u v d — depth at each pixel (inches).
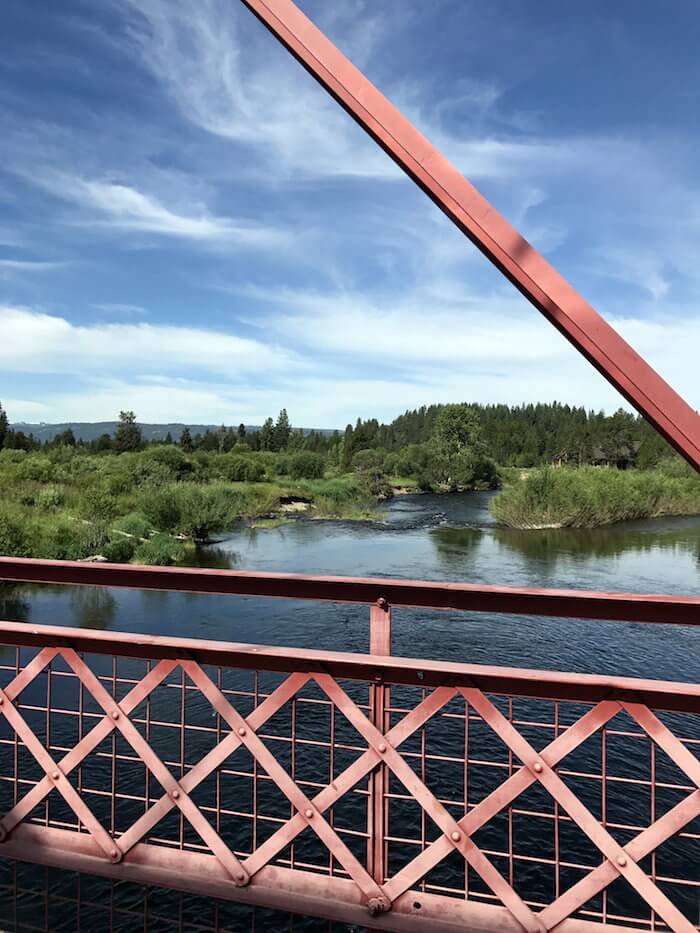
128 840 85.4
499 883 73.5
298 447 3122.5
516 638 450.0
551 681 69.7
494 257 63.2
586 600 86.3
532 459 2940.5
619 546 885.8
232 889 81.7
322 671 78.6
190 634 454.3
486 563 761.0
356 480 1809.8
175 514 943.7
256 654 79.3
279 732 301.4
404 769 76.1
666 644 438.3
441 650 428.5
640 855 69.4
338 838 78.4
